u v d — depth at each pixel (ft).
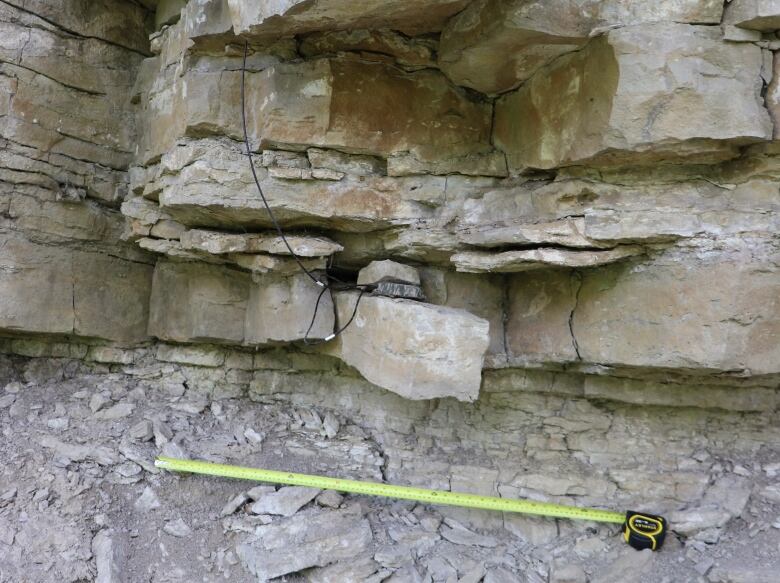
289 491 11.78
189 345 14.61
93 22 13.82
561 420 13.24
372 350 11.34
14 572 9.88
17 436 12.09
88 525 10.80
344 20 9.78
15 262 12.63
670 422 12.84
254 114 11.55
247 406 14.48
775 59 9.00
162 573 10.56
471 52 10.21
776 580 10.09
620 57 9.03
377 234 12.36
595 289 11.04
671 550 11.34
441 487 12.83
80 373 14.47
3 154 12.41
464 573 10.96
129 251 14.43
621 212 9.98
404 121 11.46
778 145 9.14
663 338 10.21
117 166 14.25
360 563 10.72
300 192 11.52
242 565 10.80
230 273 13.75
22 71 12.69
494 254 11.12
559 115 10.27
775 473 12.09
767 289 9.61
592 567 11.33
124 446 12.23
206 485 11.92
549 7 9.14
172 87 12.51
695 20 8.91
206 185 11.41
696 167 9.89
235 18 10.16
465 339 10.36
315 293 12.28
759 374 10.06
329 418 14.14
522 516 12.34
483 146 11.78
